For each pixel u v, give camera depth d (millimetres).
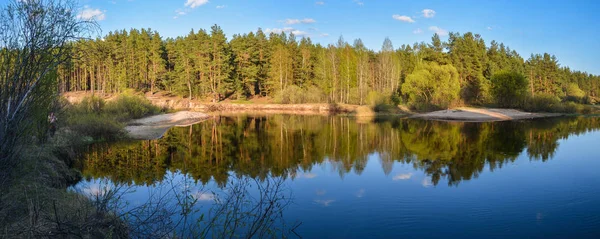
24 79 5805
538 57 66938
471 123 31766
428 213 8305
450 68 46062
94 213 5625
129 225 5711
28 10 5730
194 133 24953
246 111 52562
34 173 6719
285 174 12297
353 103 52938
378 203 9008
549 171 12414
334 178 11672
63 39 5977
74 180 10883
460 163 14102
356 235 7039
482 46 60156
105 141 19875
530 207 8688
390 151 17359
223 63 61219
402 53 65938
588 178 11367
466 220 7867
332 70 55812
